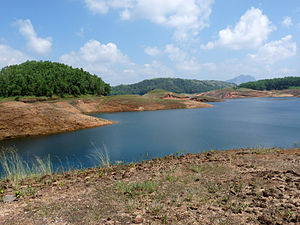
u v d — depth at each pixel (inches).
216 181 272.4
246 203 200.1
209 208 190.9
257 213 177.9
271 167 331.9
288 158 390.3
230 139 882.1
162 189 249.0
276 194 215.5
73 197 233.1
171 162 415.5
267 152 475.8
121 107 2844.5
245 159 398.9
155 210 191.5
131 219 176.7
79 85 4367.6
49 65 6569.9
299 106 2824.8
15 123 1090.1
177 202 209.0
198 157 458.0
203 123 1418.6
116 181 290.2
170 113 2266.2
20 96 3481.8
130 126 1330.0
